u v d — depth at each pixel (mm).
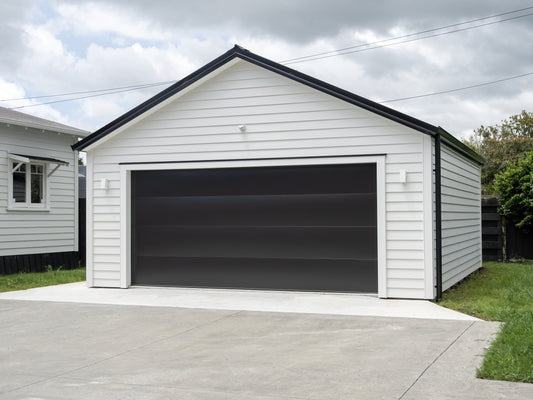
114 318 8648
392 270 10156
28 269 16016
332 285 10688
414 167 10070
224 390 5016
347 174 10648
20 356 6402
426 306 9352
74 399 4797
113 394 4926
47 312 9258
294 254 10938
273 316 8578
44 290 11867
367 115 10398
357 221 10555
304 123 10812
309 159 10750
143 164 11820
